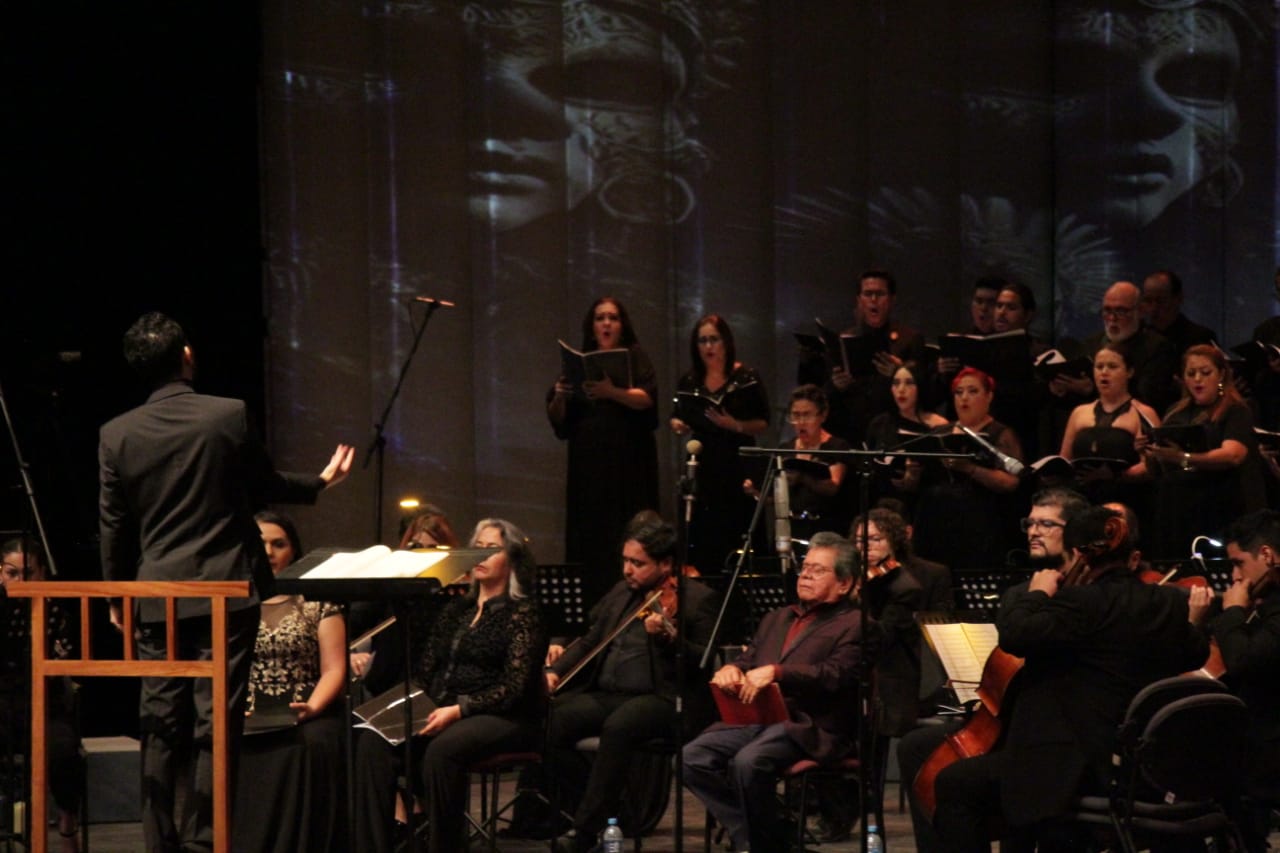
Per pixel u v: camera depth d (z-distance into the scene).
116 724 12.02
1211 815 6.69
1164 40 15.09
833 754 8.38
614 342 13.02
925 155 15.00
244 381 12.87
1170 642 6.89
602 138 14.38
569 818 9.49
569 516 12.92
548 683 8.99
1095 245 15.19
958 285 15.09
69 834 9.06
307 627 8.18
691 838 9.76
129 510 7.31
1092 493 11.37
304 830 7.80
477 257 14.21
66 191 12.36
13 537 9.36
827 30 14.82
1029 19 15.20
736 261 14.66
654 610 9.35
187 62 12.69
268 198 13.62
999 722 7.34
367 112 13.91
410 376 14.02
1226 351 14.94
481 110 14.19
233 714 7.11
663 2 14.51
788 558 9.60
